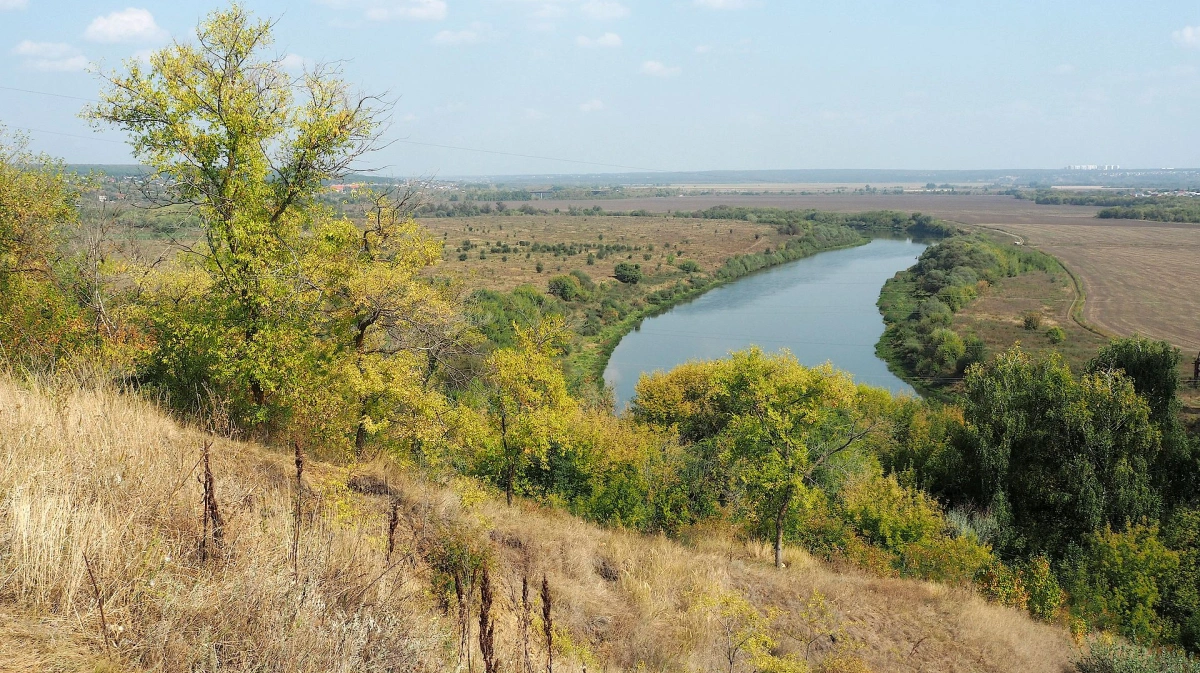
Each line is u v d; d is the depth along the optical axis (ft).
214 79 38.45
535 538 41.83
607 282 285.64
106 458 20.53
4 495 16.69
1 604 13.93
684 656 34.27
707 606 38.45
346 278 43.80
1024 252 327.67
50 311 42.34
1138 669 48.11
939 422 112.06
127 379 36.94
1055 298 229.25
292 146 40.88
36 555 14.57
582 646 30.09
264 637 14.66
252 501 22.85
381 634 17.02
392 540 22.09
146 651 13.82
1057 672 50.19
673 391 113.50
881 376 169.68
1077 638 57.93
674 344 199.00
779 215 618.03
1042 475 89.66
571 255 365.81
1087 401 89.30
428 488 40.75
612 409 132.26
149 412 29.71
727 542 66.08
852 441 73.87
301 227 45.24
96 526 16.20
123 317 42.75
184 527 18.79
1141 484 83.10
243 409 41.11
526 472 70.64
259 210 41.34
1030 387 94.73
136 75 37.29
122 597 14.96
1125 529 80.43
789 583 52.13
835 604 50.57
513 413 56.49
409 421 46.50
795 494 60.29
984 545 74.18
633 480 73.20
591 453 73.10
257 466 30.58
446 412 48.11
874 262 363.56
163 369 41.29
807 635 43.60
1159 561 69.51
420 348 47.65
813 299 258.78
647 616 37.63
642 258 356.79
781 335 205.36
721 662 35.06
